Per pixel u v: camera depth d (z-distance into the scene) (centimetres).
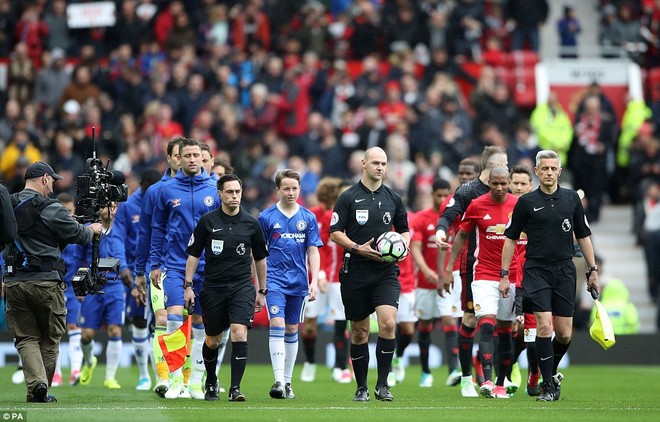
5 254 3972
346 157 8481
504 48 9875
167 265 4256
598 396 4659
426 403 4088
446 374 6219
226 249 4003
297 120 8844
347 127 8600
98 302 5203
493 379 5306
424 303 5391
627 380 5809
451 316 5309
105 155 8325
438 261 5116
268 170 8094
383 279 4053
